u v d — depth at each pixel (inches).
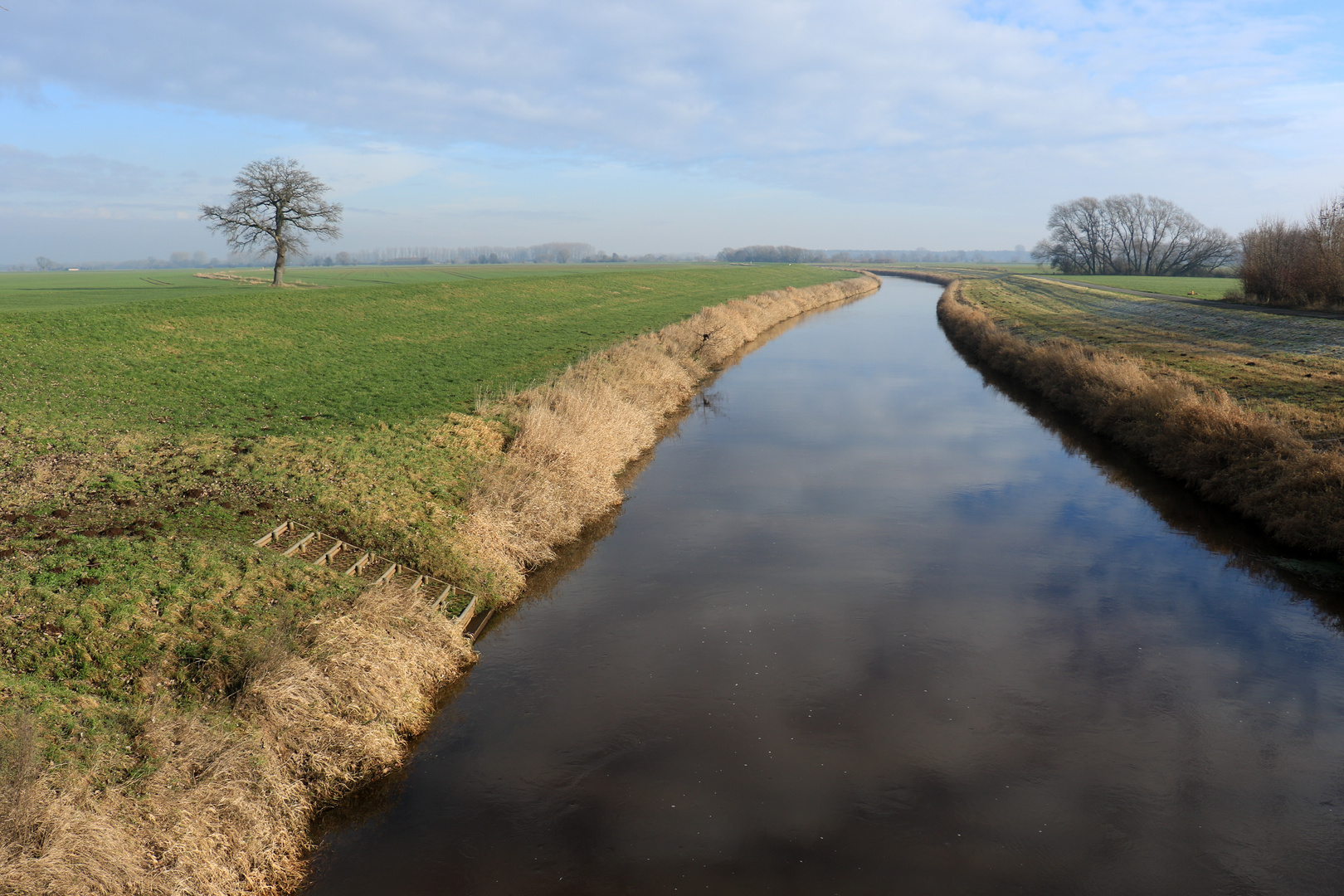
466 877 258.5
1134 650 406.3
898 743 329.4
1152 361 1106.1
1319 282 1556.3
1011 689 370.3
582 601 467.2
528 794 299.6
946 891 252.1
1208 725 341.1
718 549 545.6
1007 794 298.7
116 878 219.8
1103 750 324.2
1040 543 556.1
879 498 659.4
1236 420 665.6
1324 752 322.3
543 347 1138.7
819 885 254.4
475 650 408.8
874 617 443.8
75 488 461.4
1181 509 623.8
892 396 1118.4
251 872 250.8
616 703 359.6
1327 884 254.2
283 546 427.2
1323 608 453.7
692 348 1322.6
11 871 203.5
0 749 238.7
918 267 7007.9
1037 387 1126.4
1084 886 254.4
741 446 834.2
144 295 2073.1
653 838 275.6
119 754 260.1
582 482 606.2
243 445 568.7
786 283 3415.4
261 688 301.0
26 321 893.2
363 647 343.0
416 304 1473.9
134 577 352.5
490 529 494.6
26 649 297.0
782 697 363.6
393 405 725.3
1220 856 266.8
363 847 272.5
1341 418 711.7
